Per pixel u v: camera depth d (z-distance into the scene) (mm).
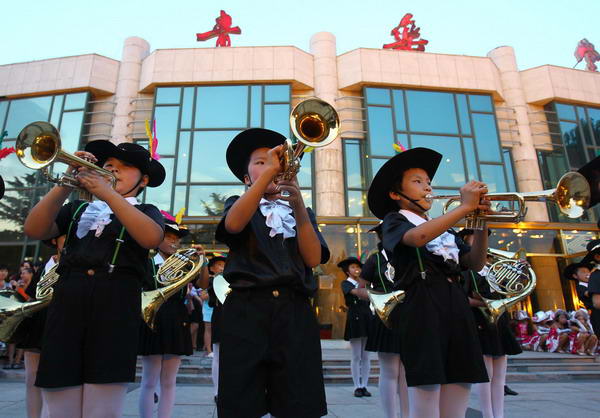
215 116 14602
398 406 4445
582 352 9672
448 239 2555
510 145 15656
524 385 6809
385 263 4398
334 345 11562
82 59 15156
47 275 3314
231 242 2135
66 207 2447
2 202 14094
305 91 15312
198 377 6770
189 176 13969
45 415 2535
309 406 1827
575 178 2625
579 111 16453
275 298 1963
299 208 2105
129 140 14547
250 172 2475
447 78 15547
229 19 16484
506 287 4082
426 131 15000
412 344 2219
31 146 2162
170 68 14883
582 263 5418
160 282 3707
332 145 14461
